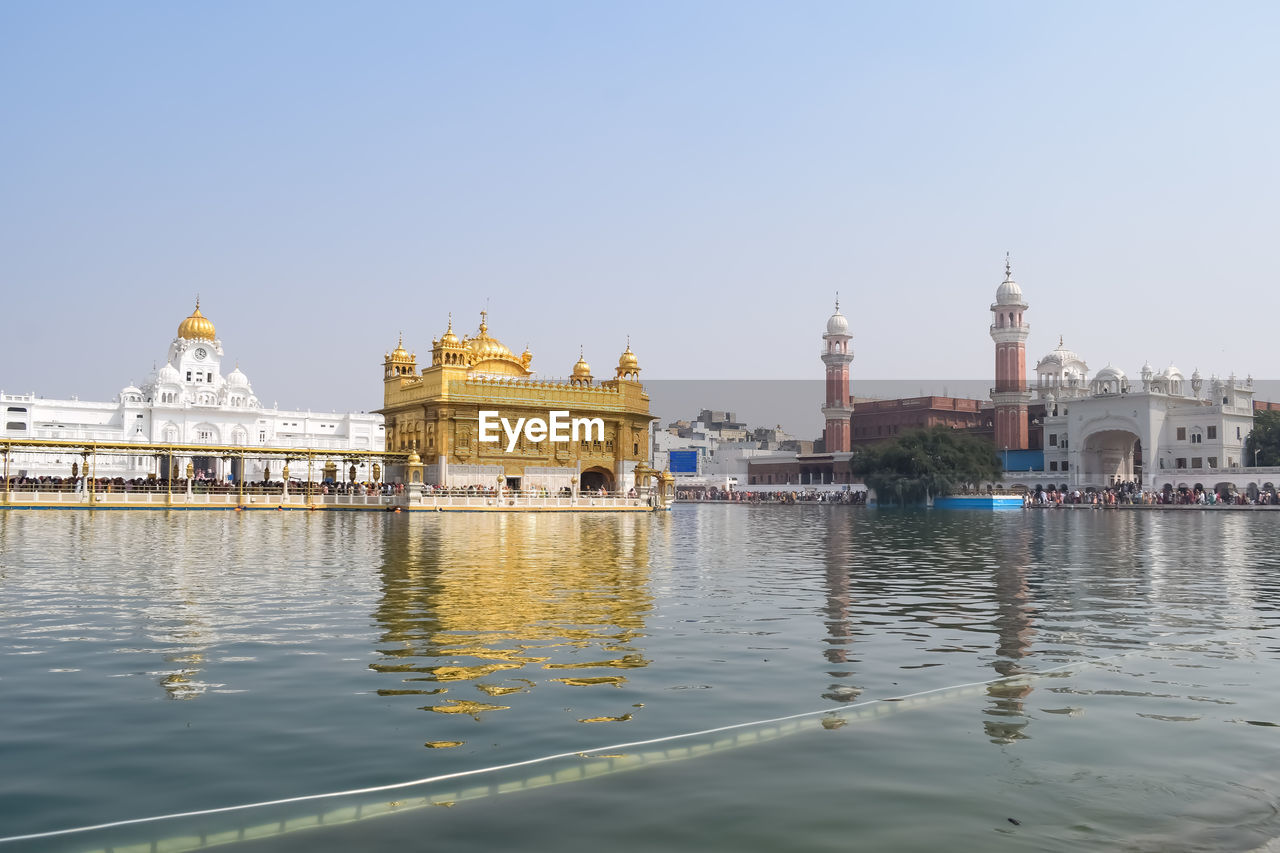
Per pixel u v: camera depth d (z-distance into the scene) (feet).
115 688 33.63
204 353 412.98
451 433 255.29
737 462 516.73
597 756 25.84
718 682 34.68
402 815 21.72
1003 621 49.85
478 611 52.39
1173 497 318.65
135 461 376.27
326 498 230.07
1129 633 46.14
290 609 52.95
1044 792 23.30
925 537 133.28
